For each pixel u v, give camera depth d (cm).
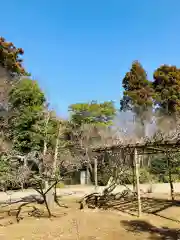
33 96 1742
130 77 3128
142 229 680
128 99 2991
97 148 1115
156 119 2550
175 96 2788
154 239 587
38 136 1407
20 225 722
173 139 797
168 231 657
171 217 815
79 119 2058
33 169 1346
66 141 1504
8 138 1456
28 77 1909
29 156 1205
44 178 948
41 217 827
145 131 1892
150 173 2083
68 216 831
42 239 592
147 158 2219
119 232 649
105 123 2195
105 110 2294
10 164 1232
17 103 1730
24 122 1559
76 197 1290
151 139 854
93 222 749
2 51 2056
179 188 1573
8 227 702
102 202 1029
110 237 606
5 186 1192
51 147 1418
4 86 1617
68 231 659
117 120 2386
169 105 2811
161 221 771
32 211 903
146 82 3111
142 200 1146
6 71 1956
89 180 1958
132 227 700
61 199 1225
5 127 1469
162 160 2073
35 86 1770
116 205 1037
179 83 2945
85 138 1719
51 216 827
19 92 1714
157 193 1370
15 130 1500
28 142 1569
